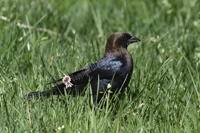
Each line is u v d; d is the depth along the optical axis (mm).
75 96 8180
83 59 10055
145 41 11641
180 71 9508
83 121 7289
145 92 8453
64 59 9844
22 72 9242
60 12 15516
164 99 8086
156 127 7250
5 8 14242
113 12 16516
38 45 11102
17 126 6973
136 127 7047
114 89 8508
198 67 9750
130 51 10547
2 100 7754
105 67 8414
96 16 15016
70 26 14086
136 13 16250
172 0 16984
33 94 7977
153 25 14320
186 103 8180
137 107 7711
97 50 11445
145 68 9539
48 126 7141
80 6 17734
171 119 7551
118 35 8617
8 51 10266
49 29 14227
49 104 7672
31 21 14477
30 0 16203
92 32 14109
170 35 13023
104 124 6996
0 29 12266
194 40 12461
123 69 8453
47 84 8094
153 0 17016
